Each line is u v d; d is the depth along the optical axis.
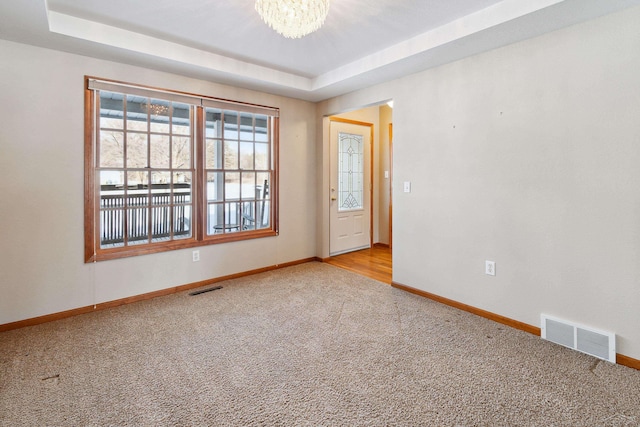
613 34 2.07
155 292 3.33
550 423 1.59
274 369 2.06
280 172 4.32
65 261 2.83
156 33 2.74
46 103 2.70
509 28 2.29
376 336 2.49
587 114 2.20
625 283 2.08
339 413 1.67
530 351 2.27
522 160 2.54
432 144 3.19
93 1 2.24
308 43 2.92
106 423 1.59
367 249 5.57
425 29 2.63
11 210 2.59
